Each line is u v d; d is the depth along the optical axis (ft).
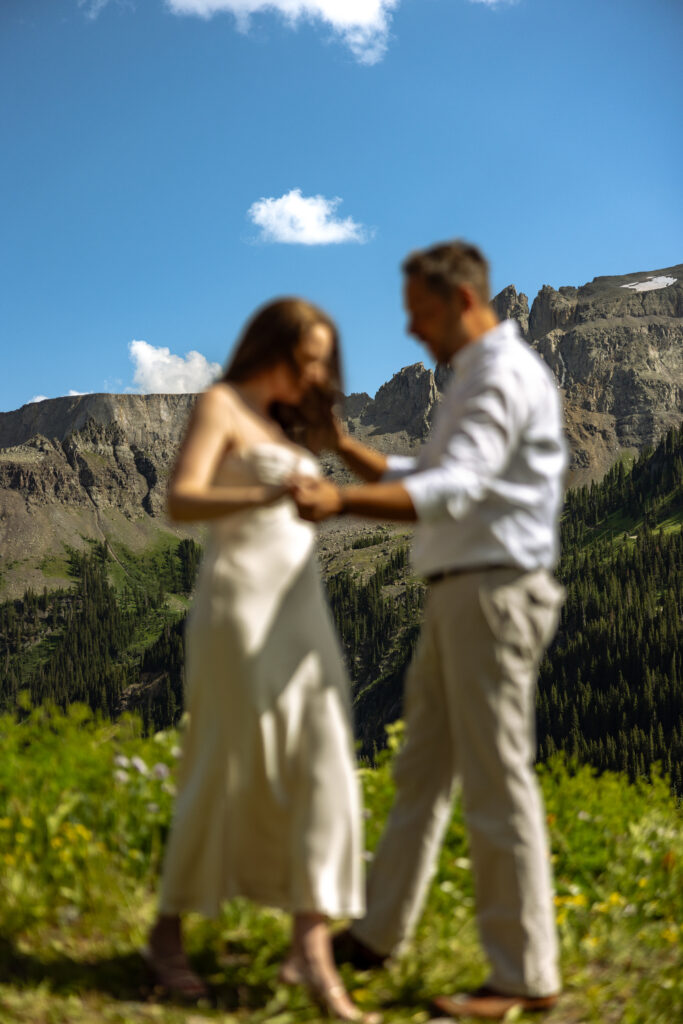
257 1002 9.75
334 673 10.21
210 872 9.70
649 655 497.05
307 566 10.28
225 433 10.06
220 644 9.75
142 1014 9.16
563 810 16.24
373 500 9.42
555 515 10.60
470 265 10.71
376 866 11.18
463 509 9.70
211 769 9.75
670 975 11.76
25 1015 8.82
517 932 10.00
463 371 10.57
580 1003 10.80
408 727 11.30
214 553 10.12
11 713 16.16
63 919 10.96
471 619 10.11
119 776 13.65
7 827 12.46
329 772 9.83
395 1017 9.78
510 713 10.13
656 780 19.17
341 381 11.10
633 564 637.71
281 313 10.52
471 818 10.27
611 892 14.07
